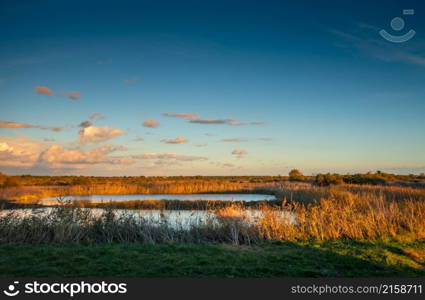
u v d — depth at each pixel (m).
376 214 14.62
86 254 9.79
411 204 16.48
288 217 14.38
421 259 9.81
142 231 12.95
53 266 8.69
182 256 9.68
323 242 11.73
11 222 12.70
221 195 35.88
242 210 15.44
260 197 33.16
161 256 9.64
